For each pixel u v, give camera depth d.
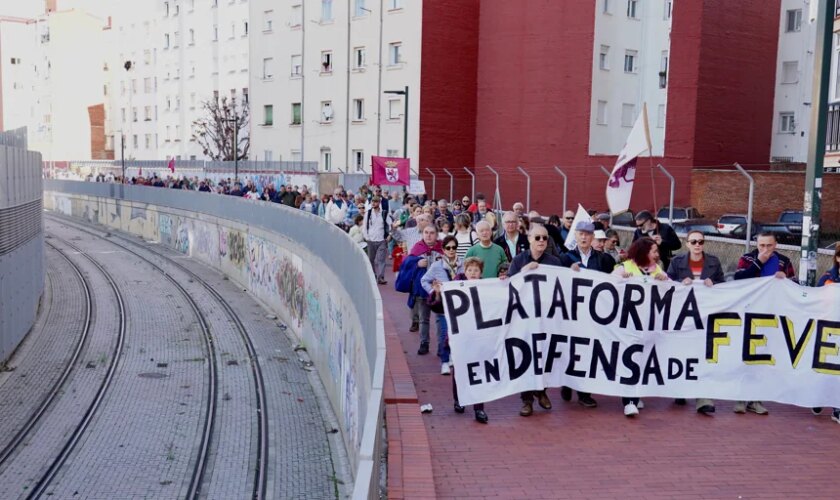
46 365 15.45
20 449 10.80
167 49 71.06
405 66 44.31
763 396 9.20
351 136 47.97
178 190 34.56
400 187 37.12
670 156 38.12
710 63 38.50
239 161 50.91
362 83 47.03
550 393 10.08
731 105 39.56
